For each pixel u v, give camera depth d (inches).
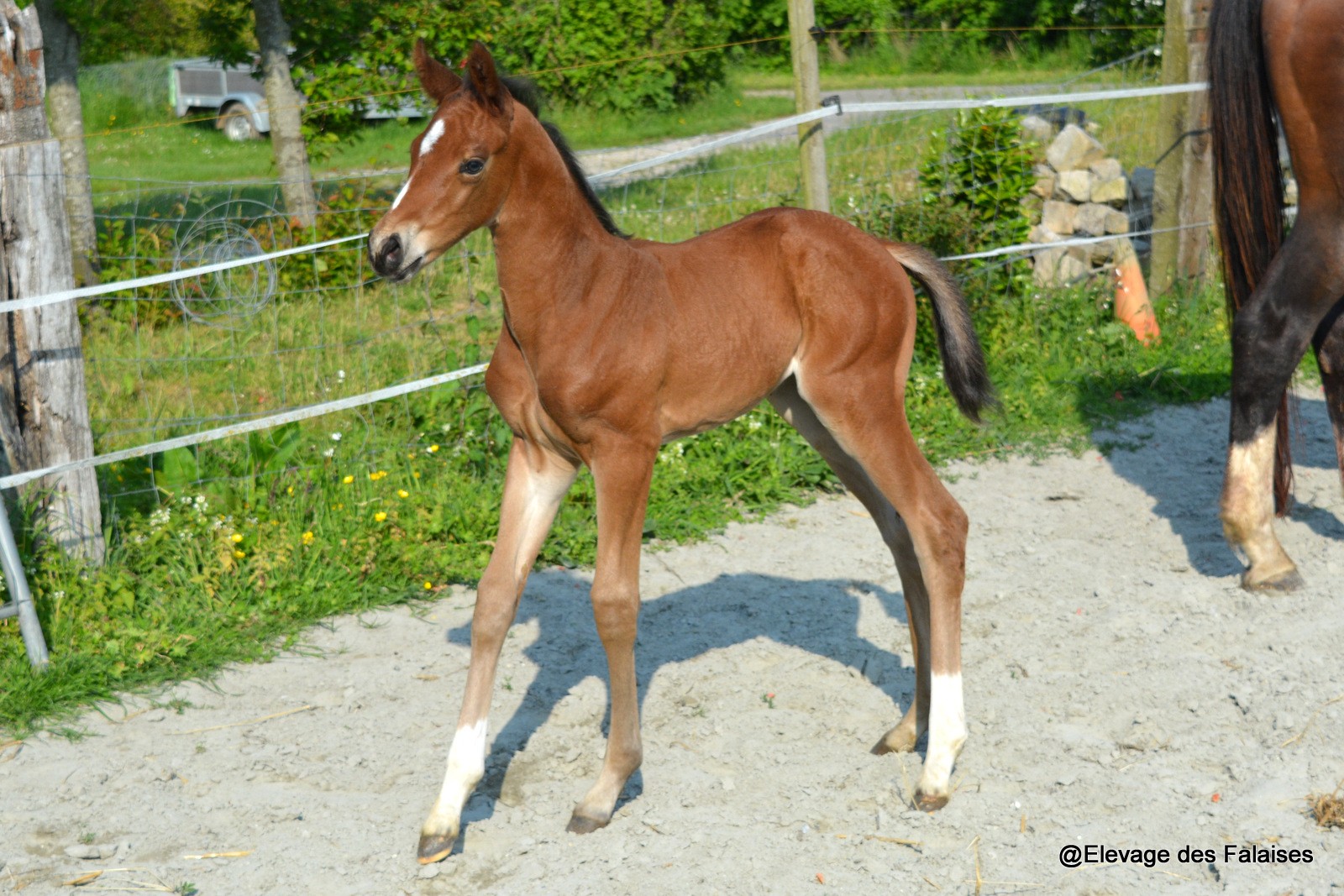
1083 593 186.9
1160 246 305.6
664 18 654.5
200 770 142.3
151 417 238.5
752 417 242.5
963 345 144.3
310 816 133.0
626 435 124.1
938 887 117.8
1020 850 123.3
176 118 668.1
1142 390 271.3
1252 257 183.9
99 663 162.6
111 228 338.6
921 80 760.3
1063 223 314.7
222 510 199.6
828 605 186.1
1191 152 297.1
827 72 832.9
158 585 183.6
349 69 405.4
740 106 674.2
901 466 134.8
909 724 144.2
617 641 125.6
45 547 179.2
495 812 133.6
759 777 139.6
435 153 114.2
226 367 278.7
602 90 634.8
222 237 338.3
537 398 126.1
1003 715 151.6
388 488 211.0
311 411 203.5
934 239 283.9
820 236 136.9
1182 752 140.6
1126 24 744.3
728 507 222.4
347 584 185.6
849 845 125.6
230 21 419.2
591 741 148.6
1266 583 178.4
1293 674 153.9
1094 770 137.9
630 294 124.0
